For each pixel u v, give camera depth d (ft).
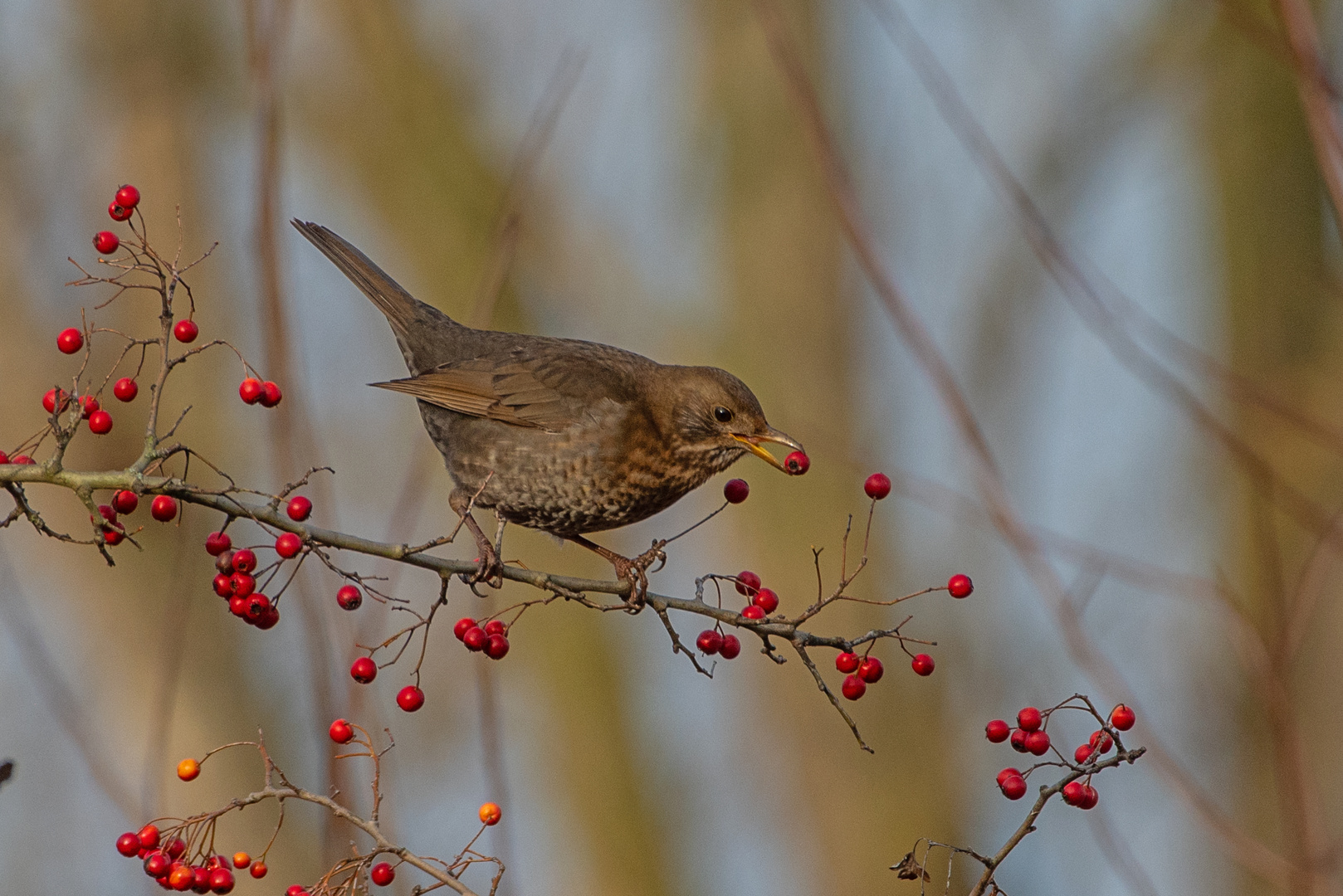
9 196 48.70
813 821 52.47
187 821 20.13
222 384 49.60
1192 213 53.36
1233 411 49.32
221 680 47.75
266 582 20.92
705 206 55.42
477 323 28.84
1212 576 48.67
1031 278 51.03
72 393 20.34
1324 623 46.85
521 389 32.89
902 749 51.75
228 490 20.42
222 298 50.01
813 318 53.06
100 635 47.44
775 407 52.60
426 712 48.57
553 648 56.03
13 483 19.98
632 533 55.21
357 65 54.29
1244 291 50.49
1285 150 50.39
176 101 49.88
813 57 53.57
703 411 32.68
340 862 19.12
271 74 27.09
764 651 22.57
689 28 55.26
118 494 20.45
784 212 53.21
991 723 20.54
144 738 46.70
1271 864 27.81
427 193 53.62
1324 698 46.75
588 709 56.08
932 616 52.47
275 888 46.60
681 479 33.40
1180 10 50.62
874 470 51.65
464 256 52.90
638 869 55.88
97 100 49.80
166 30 50.01
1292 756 28.48
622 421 32.53
